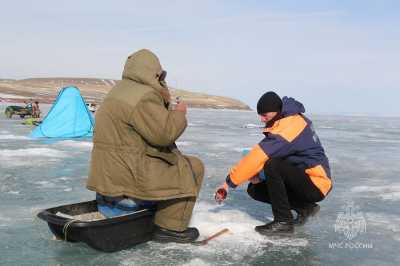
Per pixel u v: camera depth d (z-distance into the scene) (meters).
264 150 3.68
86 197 5.11
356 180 6.81
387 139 16.31
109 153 3.30
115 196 3.33
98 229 3.18
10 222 4.07
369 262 3.27
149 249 3.41
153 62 3.36
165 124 3.21
